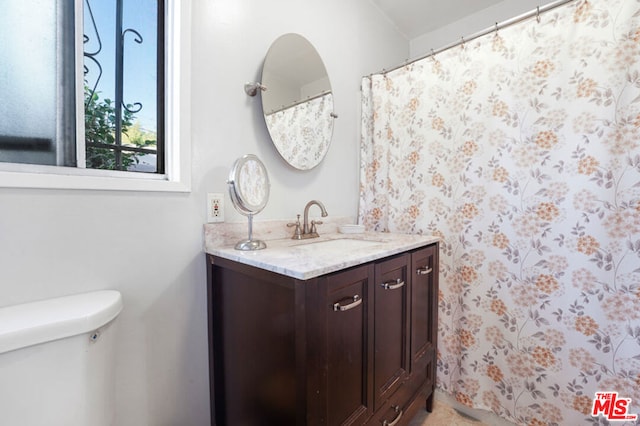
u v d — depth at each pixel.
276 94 1.29
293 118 1.36
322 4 1.51
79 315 0.67
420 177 1.55
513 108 1.24
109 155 0.92
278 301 0.81
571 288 1.11
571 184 1.11
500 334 1.28
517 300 1.24
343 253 0.97
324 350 0.78
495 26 1.27
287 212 1.37
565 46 1.12
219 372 1.06
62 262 0.79
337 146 1.64
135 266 0.92
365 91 1.74
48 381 0.63
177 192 1.00
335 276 0.81
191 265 1.04
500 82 1.27
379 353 1.00
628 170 1.00
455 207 1.42
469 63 1.36
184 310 1.03
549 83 1.15
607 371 1.05
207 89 1.07
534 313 1.20
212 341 1.07
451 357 1.44
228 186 1.03
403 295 1.15
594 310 1.07
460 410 1.41
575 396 1.11
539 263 1.18
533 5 1.64
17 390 0.60
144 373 0.94
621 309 1.02
